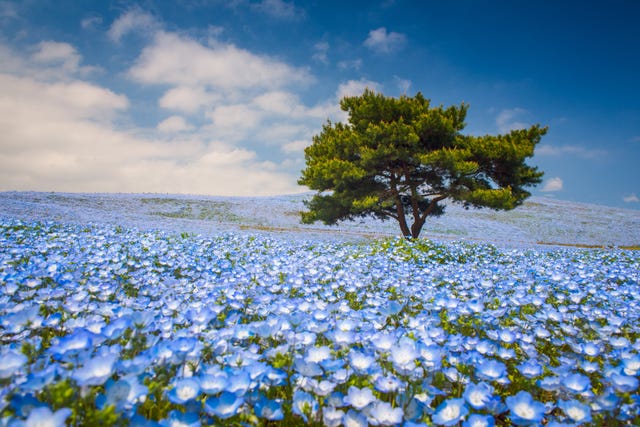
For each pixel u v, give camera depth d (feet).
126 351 7.50
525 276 25.21
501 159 60.70
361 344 9.84
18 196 109.09
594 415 7.38
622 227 143.02
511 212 166.09
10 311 10.70
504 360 10.45
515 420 6.28
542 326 13.62
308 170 65.77
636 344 10.94
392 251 38.83
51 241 28.73
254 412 6.49
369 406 6.37
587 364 9.84
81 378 5.35
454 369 8.52
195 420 5.52
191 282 19.71
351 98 69.15
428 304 14.85
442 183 63.57
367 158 59.11
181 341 7.06
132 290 17.03
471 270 28.81
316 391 6.91
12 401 5.35
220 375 6.27
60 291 12.36
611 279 26.99
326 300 16.89
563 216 161.58
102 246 26.96
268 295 14.46
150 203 134.00
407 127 58.18
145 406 6.50
